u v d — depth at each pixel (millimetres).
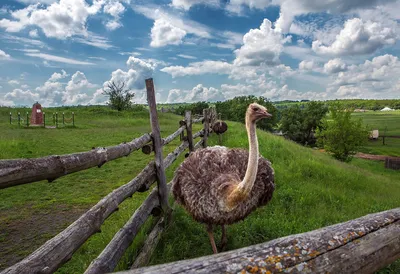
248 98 53125
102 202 2912
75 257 4184
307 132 58656
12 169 1824
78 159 2500
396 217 1824
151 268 1110
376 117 100125
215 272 1117
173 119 32312
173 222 4883
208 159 4031
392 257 1663
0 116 28422
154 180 4715
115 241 3223
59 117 30656
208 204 3717
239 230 4758
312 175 9039
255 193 4023
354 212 6191
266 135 15242
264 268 1184
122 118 32375
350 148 27922
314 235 1437
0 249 4496
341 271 1368
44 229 5172
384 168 31031
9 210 6031
